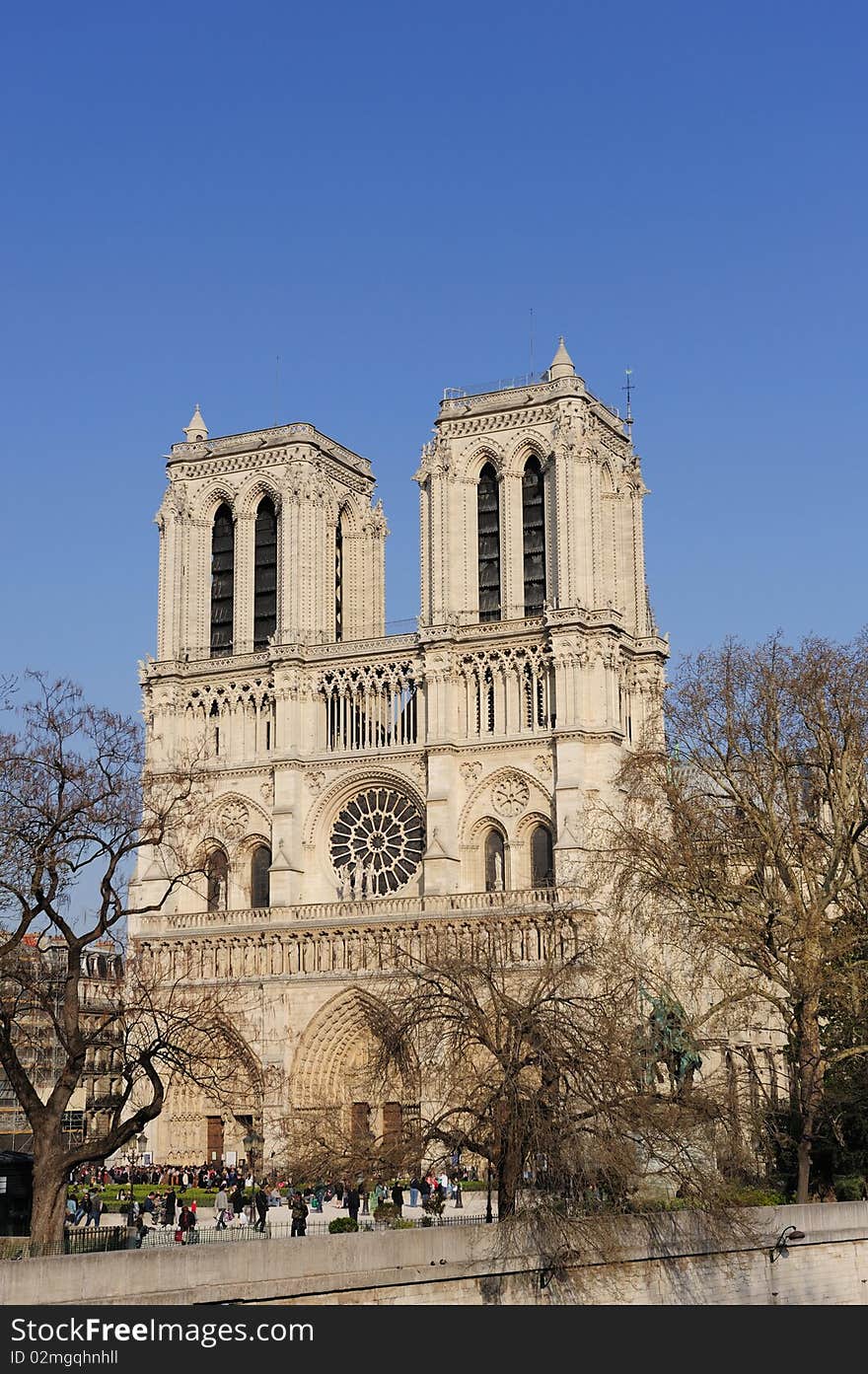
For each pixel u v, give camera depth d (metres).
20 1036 113.38
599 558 152.50
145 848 159.88
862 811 97.75
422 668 153.50
